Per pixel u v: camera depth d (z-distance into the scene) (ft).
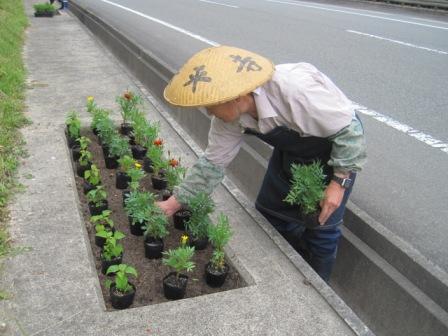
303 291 7.73
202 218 8.81
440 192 12.86
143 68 22.06
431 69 25.63
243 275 8.13
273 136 8.17
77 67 22.86
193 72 7.00
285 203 9.53
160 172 11.43
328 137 7.93
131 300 7.36
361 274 9.40
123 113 14.66
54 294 7.31
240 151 14.14
